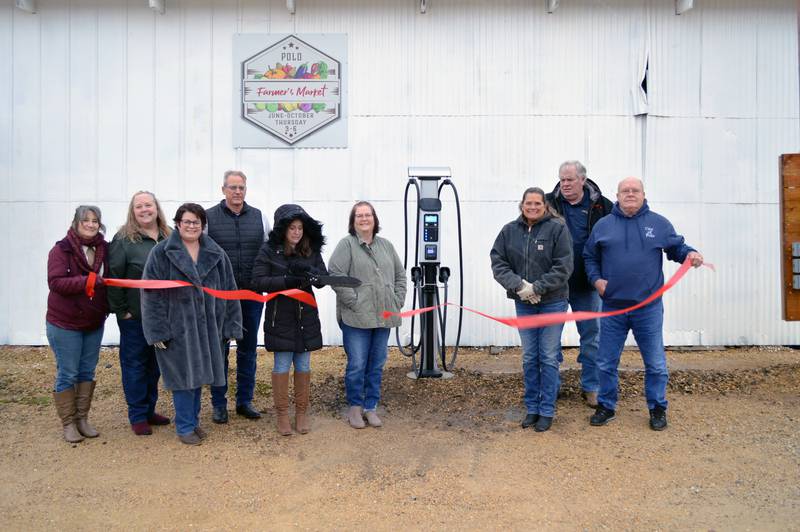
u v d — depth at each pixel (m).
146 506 3.37
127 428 4.56
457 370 6.12
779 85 7.23
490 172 7.22
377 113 7.21
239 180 4.57
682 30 7.18
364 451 4.12
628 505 3.34
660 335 4.44
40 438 4.35
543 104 7.21
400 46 7.18
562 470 3.79
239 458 4.00
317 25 7.18
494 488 3.56
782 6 7.17
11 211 7.17
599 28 7.18
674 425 4.53
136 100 7.18
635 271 4.35
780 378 5.68
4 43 7.14
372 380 4.63
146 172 7.20
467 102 7.21
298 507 3.36
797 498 3.39
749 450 4.05
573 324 7.29
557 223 4.38
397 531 3.10
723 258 7.24
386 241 4.69
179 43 7.17
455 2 7.16
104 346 7.22
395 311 4.62
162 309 4.00
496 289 7.23
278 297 4.29
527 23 7.18
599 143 7.21
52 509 3.33
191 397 4.22
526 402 4.58
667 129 7.20
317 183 7.22
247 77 7.18
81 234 4.15
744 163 7.24
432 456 4.03
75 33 7.14
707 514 3.23
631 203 4.35
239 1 7.15
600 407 4.57
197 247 4.21
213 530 3.12
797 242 5.58
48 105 7.16
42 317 7.17
